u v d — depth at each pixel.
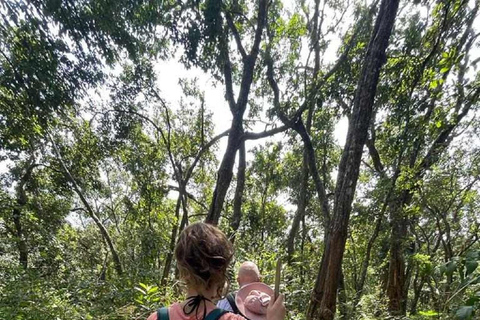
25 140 10.88
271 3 11.45
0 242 12.18
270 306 1.32
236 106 10.52
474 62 6.65
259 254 6.77
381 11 5.01
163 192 16.11
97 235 18.73
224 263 1.14
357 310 7.47
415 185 8.83
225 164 10.23
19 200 15.08
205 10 9.32
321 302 4.80
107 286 7.55
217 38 10.06
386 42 4.98
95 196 16.14
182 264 1.13
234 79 13.55
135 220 16.83
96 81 8.42
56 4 7.21
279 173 19.36
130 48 8.78
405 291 10.76
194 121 16.75
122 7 8.38
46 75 7.73
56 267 12.83
